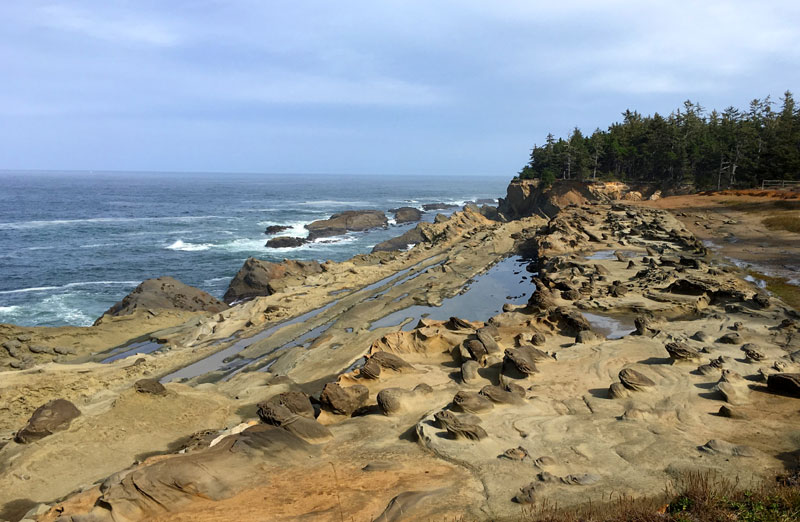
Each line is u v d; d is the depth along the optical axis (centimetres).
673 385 1750
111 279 6162
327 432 1577
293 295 4169
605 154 11919
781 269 3688
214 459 1299
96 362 3062
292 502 1180
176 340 3331
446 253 6344
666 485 1177
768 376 1653
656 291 3127
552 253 4922
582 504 1112
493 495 1184
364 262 6172
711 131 11656
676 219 6372
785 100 11212
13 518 1394
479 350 2216
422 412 1741
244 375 2566
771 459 1262
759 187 9181
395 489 1230
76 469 1619
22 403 2302
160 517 1150
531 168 13112
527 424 1555
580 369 1986
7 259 7162
